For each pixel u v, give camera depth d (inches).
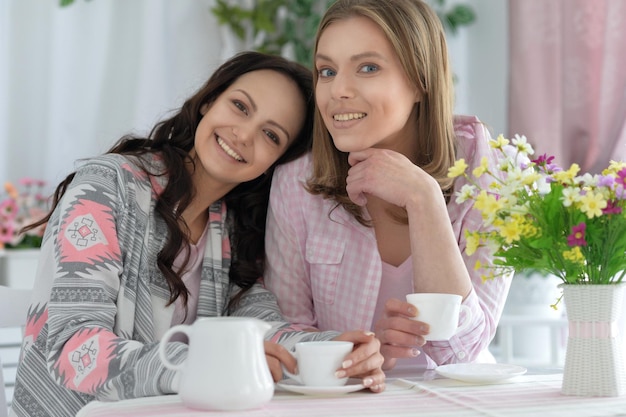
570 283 46.8
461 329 57.7
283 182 70.4
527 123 137.9
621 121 124.5
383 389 48.1
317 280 68.0
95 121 151.9
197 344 42.1
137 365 48.4
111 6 153.1
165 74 153.8
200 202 68.9
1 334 116.2
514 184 47.3
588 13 129.3
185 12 156.3
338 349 47.2
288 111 68.4
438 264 58.2
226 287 68.8
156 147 69.6
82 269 56.3
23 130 148.6
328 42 63.5
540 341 127.1
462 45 153.5
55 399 58.9
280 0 155.6
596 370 45.4
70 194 60.4
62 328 54.3
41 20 149.8
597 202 43.8
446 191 66.8
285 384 49.1
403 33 62.7
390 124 63.2
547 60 135.9
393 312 54.6
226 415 40.5
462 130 70.4
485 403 43.3
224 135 66.3
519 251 47.8
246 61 69.5
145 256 62.4
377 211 67.2
